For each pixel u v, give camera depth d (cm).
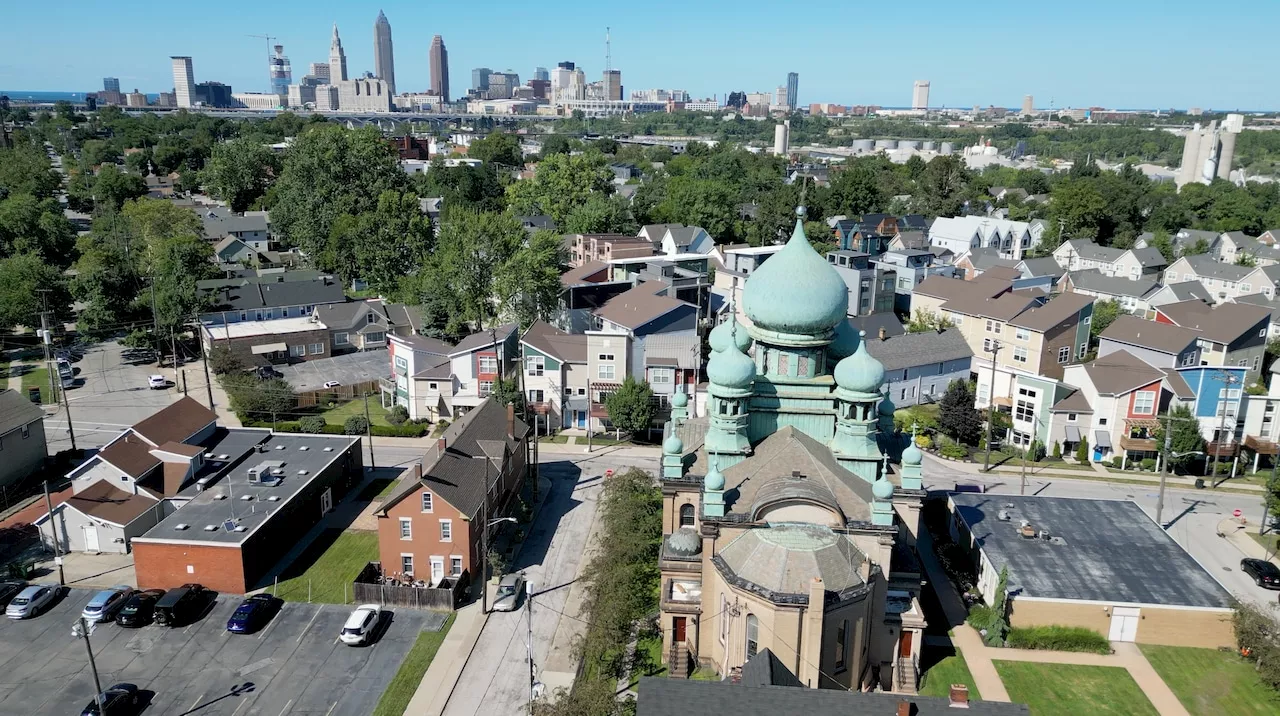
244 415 9081
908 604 4828
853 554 4538
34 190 19350
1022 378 8738
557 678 4956
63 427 8756
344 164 15650
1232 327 10306
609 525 6150
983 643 5275
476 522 6031
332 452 7438
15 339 11588
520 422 7750
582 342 8944
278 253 16650
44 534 6369
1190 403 8294
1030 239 17875
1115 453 8406
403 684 4897
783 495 4616
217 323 11262
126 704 4591
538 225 17075
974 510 6519
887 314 11256
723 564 4594
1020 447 8781
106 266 12081
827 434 5469
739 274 12525
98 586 5897
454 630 5441
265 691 4816
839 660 4484
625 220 17925
